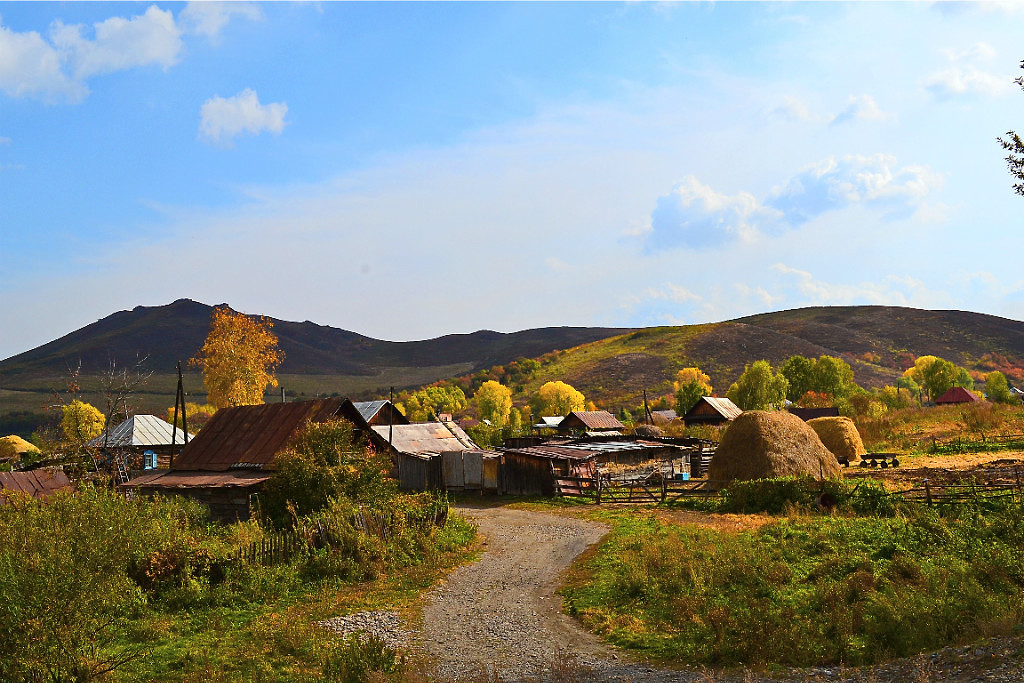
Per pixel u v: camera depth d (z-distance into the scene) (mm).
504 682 12062
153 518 21891
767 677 11133
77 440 40281
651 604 16172
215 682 12344
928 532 19250
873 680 10195
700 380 164250
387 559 21750
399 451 44469
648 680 11562
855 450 41969
